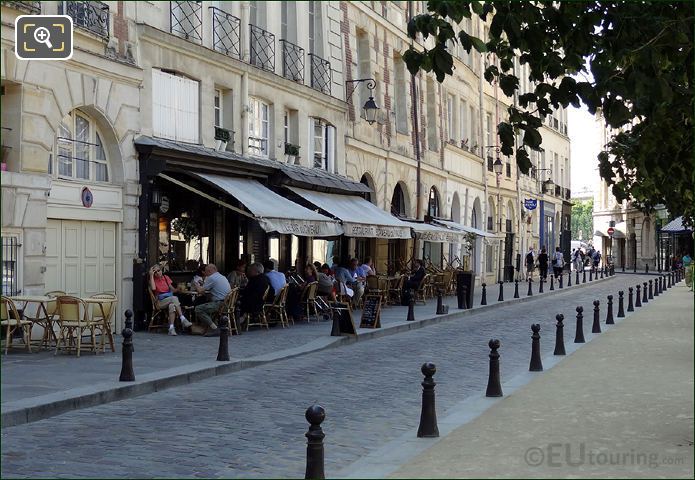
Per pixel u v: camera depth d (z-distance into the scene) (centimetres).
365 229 2361
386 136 3206
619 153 1402
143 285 1783
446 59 868
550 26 905
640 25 854
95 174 1697
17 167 1449
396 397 1114
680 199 1430
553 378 1214
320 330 1911
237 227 2242
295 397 1109
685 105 946
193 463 762
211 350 1504
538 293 3584
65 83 1565
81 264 1645
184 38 1941
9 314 1358
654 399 1011
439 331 2061
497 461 719
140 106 1802
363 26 3016
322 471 648
